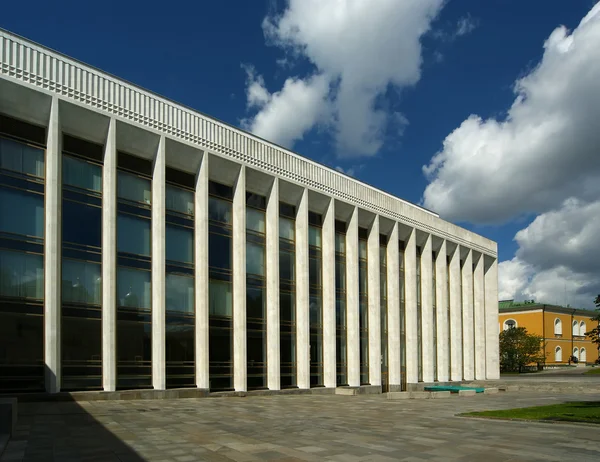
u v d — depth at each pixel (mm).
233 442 14500
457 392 42281
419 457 12828
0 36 25031
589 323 110062
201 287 32500
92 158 29031
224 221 35594
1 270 24578
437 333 57281
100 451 12758
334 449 13750
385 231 51500
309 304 40969
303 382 38781
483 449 13969
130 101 30188
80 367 26703
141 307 29953
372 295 47594
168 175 32781
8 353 24266
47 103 26562
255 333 36375
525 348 87562
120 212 29828
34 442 13812
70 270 27062
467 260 64312
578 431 17516
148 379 29562
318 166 42906
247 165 36438
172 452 12891
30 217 26000
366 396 38812
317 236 43375
